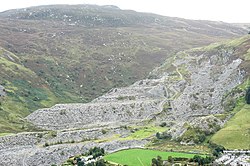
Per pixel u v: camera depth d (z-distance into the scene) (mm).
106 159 127625
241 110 175375
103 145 157500
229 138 147125
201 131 161875
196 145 151375
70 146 158250
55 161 146000
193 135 159875
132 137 173250
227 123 165500
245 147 138875
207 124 165750
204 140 155875
